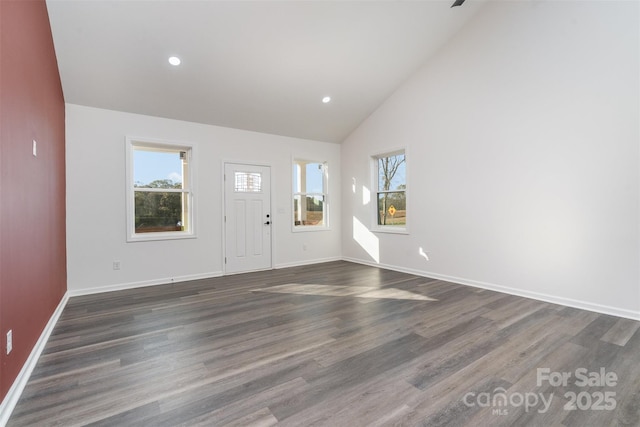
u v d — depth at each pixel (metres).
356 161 6.00
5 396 1.57
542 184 3.43
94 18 2.97
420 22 3.88
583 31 3.10
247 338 2.49
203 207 4.76
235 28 3.38
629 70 2.83
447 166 4.39
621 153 2.89
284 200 5.66
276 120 5.15
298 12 3.36
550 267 3.38
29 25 2.15
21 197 1.90
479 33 3.98
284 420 1.52
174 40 3.36
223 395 1.73
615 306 2.95
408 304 3.35
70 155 3.78
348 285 4.22
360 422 1.50
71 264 3.78
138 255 4.23
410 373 1.95
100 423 1.50
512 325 2.72
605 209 2.99
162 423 1.50
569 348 2.27
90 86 3.67
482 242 4.00
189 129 4.66
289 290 3.98
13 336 1.71
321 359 2.14
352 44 3.95
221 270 4.92
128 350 2.29
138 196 4.38
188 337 2.52
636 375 1.91
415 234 4.88
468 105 4.12
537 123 3.45
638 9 2.77
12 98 1.76
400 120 5.06
